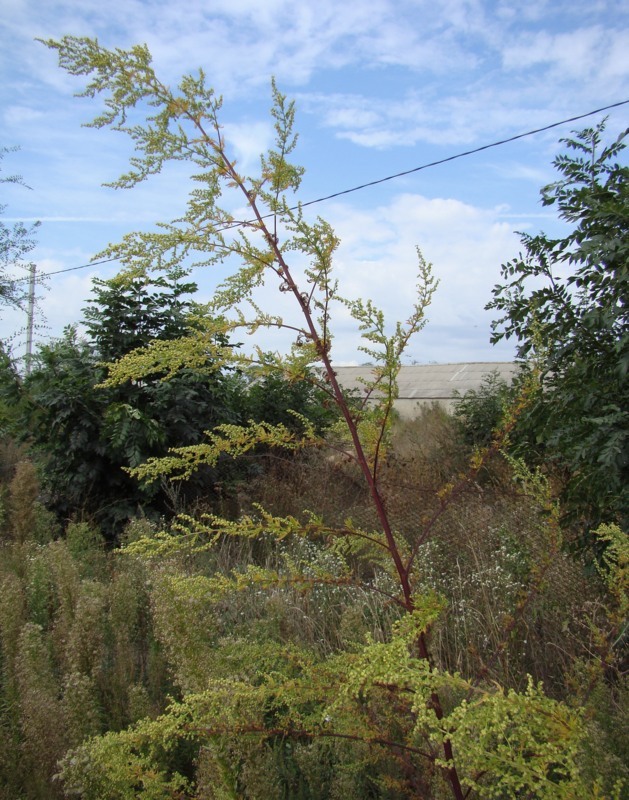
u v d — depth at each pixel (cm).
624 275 285
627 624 253
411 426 1158
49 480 679
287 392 801
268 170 170
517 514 430
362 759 219
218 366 172
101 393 666
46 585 386
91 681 260
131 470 164
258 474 726
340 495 568
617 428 280
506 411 178
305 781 245
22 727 259
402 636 138
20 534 549
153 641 316
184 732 166
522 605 193
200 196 171
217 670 202
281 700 174
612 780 171
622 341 284
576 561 321
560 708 114
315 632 354
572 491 298
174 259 169
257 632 314
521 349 337
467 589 398
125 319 683
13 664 297
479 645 320
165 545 165
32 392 674
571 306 324
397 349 164
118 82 167
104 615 342
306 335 168
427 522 177
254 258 167
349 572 174
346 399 194
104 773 189
